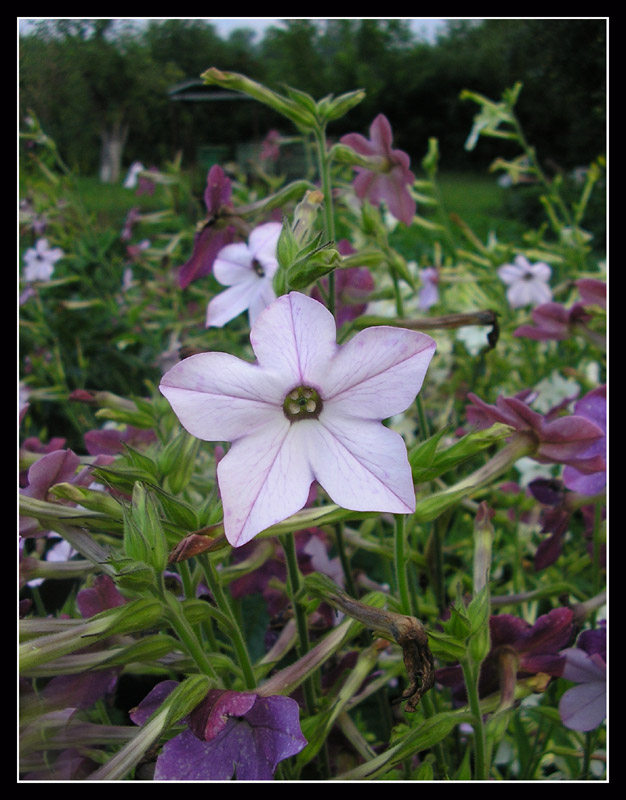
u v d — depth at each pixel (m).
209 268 0.30
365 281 0.32
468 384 0.51
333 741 0.23
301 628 0.22
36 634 0.18
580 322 0.35
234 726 0.18
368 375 0.17
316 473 0.17
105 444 0.27
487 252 0.57
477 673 0.19
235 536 0.16
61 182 0.78
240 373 0.17
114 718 0.25
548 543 0.28
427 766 0.20
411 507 0.16
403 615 0.18
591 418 0.25
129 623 0.17
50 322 0.77
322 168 0.26
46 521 0.20
